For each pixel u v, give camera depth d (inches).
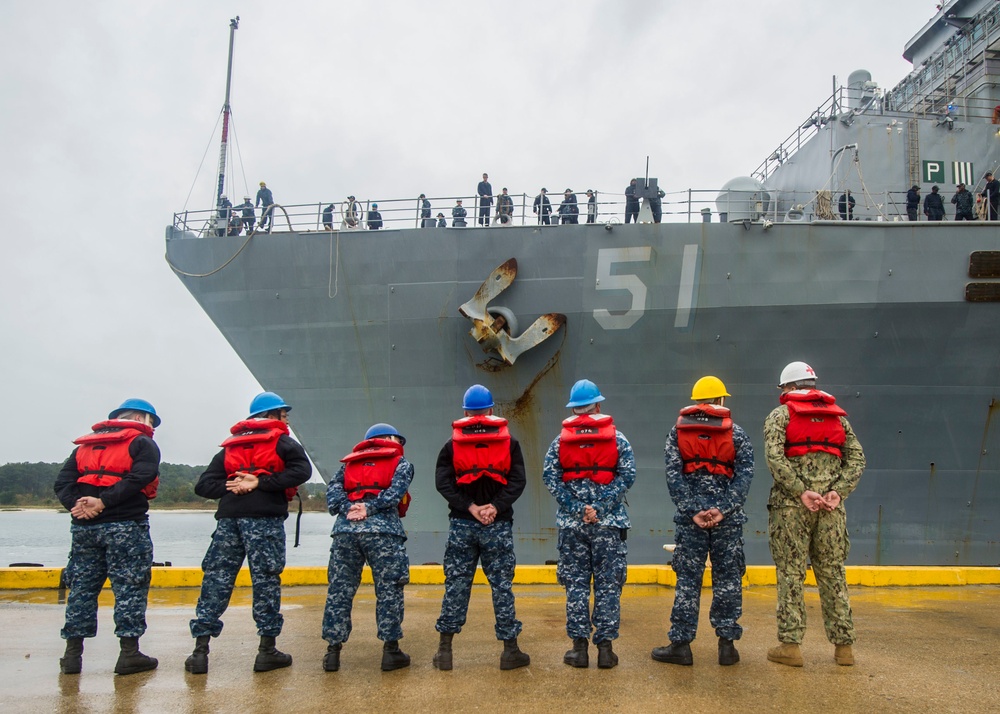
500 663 188.7
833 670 184.9
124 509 190.2
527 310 492.1
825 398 196.5
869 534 487.2
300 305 519.8
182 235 551.2
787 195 632.4
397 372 512.7
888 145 554.3
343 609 190.7
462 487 194.9
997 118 589.0
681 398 487.8
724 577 192.1
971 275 459.8
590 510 189.0
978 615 264.5
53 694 166.6
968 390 474.9
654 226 478.3
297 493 204.2
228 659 202.2
